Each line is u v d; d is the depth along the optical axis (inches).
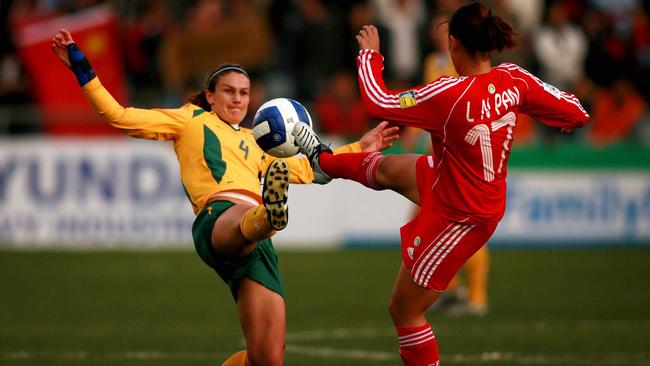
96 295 1780.3
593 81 2640.3
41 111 2315.5
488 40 956.6
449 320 1600.6
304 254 2241.6
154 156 2250.2
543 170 2329.0
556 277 2005.4
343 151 1071.0
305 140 1031.6
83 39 2348.7
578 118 994.1
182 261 2128.4
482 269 1660.9
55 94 2348.7
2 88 2343.8
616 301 1766.7
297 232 2308.1
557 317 1620.3
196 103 1053.8
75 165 2241.6
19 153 2235.5
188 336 1451.8
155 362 1277.1
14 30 2368.4
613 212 2346.2
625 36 2797.7
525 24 2709.2
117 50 2369.6
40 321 1561.3
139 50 2434.8
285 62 2501.2
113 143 2245.3
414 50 2508.6
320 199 2310.5
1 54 2412.6
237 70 1042.7
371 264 2127.2
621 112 2516.0
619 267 2119.8
